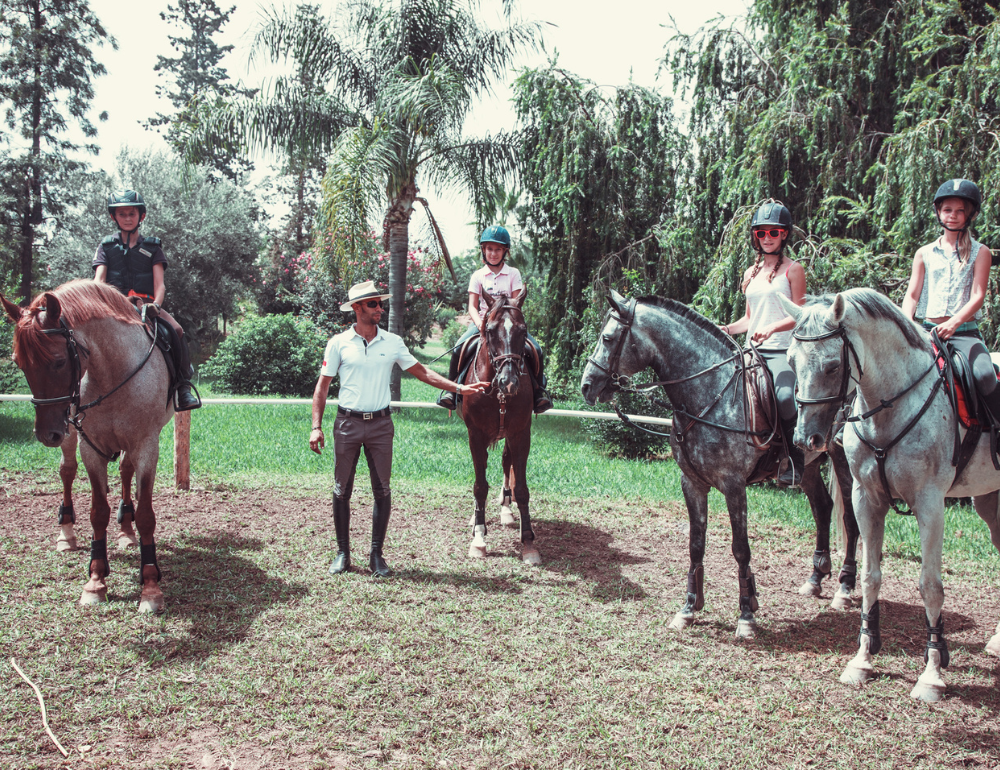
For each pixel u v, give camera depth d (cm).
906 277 784
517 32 1310
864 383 343
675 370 432
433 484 822
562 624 428
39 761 283
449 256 1504
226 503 705
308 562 529
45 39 2602
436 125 1212
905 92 935
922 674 355
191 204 2545
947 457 348
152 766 281
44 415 384
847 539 476
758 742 307
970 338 374
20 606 430
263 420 1274
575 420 1482
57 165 2616
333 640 394
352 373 494
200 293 2528
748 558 418
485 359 540
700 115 1134
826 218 898
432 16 1291
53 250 2442
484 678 357
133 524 571
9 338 1305
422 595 468
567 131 1258
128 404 434
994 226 748
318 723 314
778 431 406
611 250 1323
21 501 688
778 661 387
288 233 3069
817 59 951
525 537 555
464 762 290
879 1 1003
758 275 446
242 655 375
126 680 347
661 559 571
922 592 354
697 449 419
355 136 1210
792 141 941
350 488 508
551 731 313
